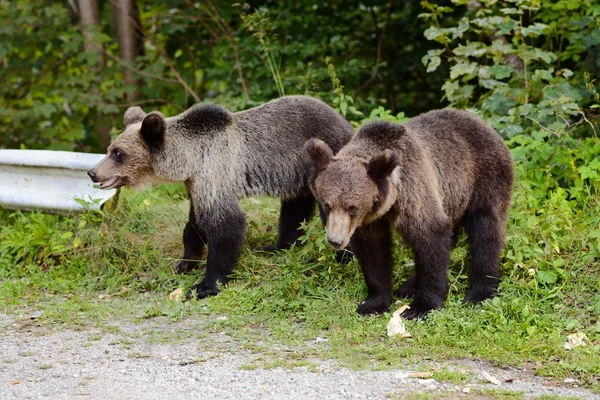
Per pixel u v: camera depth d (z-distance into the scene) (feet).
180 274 32.37
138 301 30.25
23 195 36.40
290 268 30.22
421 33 56.24
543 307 26.48
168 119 31.73
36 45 59.00
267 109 32.17
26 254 35.06
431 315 25.49
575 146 36.04
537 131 37.63
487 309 26.04
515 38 40.88
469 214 27.81
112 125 57.52
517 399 19.86
